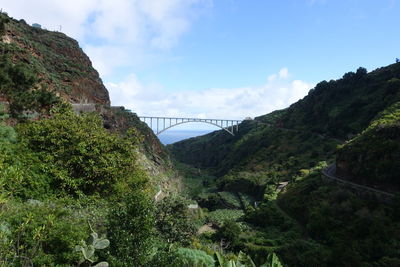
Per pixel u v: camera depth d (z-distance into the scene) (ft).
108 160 37.68
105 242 17.69
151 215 21.11
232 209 158.92
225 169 278.67
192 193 189.98
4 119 41.29
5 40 92.27
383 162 91.86
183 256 24.30
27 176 26.53
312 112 253.85
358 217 83.20
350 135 174.40
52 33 172.96
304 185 126.41
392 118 117.39
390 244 68.13
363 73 231.50
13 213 18.04
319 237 86.38
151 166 135.03
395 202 79.15
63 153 34.32
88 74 160.76
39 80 50.62
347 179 107.86
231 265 23.94
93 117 46.50
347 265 65.51
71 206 26.63
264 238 93.91
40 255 15.70
